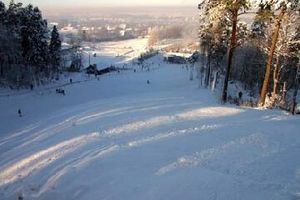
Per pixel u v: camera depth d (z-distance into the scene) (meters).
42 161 16.27
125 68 116.69
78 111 26.89
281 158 13.84
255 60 56.72
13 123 36.41
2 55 69.75
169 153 14.54
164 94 37.75
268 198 10.72
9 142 22.38
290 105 31.19
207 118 20.62
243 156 14.02
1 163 18.16
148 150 15.02
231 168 12.88
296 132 17.39
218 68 61.06
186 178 12.11
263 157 13.92
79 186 12.73
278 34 28.45
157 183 11.96
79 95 60.00
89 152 15.66
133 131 18.27
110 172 13.16
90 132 18.98
